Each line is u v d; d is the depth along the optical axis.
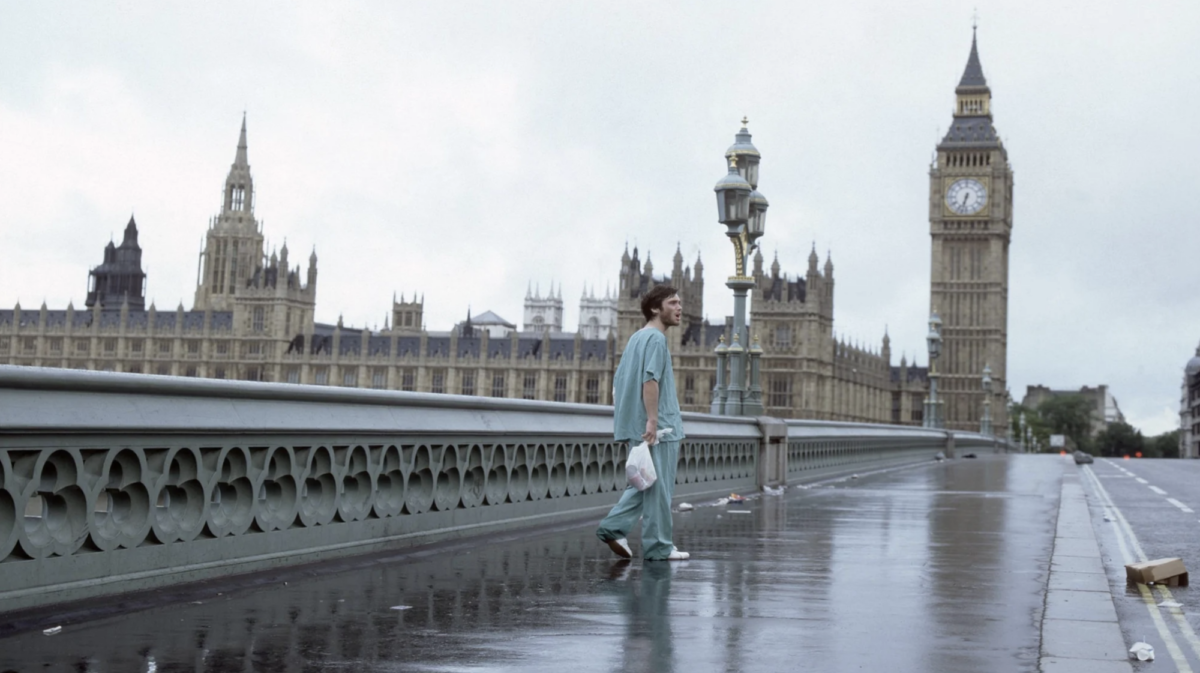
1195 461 72.62
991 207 193.12
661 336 12.41
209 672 6.91
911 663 7.54
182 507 9.77
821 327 158.88
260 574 10.38
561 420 16.31
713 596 10.02
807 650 7.86
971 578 11.45
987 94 196.38
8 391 7.96
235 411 10.05
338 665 7.16
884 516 18.91
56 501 8.61
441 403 13.29
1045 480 33.88
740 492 24.75
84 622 8.27
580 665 7.27
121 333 186.38
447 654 7.52
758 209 27.94
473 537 13.96
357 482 11.99
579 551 13.12
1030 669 7.46
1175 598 11.55
